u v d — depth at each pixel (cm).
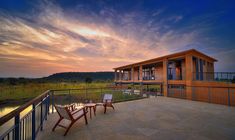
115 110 595
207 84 944
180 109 621
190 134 329
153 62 1466
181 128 370
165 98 1060
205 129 363
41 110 354
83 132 339
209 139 301
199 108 647
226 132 342
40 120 350
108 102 587
